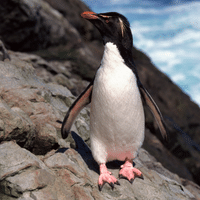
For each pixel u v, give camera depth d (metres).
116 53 6.83
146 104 7.91
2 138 6.36
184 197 8.52
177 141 21.95
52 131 7.55
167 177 10.41
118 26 6.86
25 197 5.52
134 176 7.81
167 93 29.98
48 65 15.98
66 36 23.09
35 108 8.34
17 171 5.81
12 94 8.00
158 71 33.78
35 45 20.70
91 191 6.73
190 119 29.12
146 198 7.24
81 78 19.20
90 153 8.81
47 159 7.09
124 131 6.92
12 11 18.34
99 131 7.09
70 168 6.91
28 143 7.05
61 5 28.59
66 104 10.52
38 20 20.31
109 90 6.63
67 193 6.20
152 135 20.78
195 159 21.61
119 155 7.59
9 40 19.06
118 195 6.95
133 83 6.86
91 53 25.72
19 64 10.65
